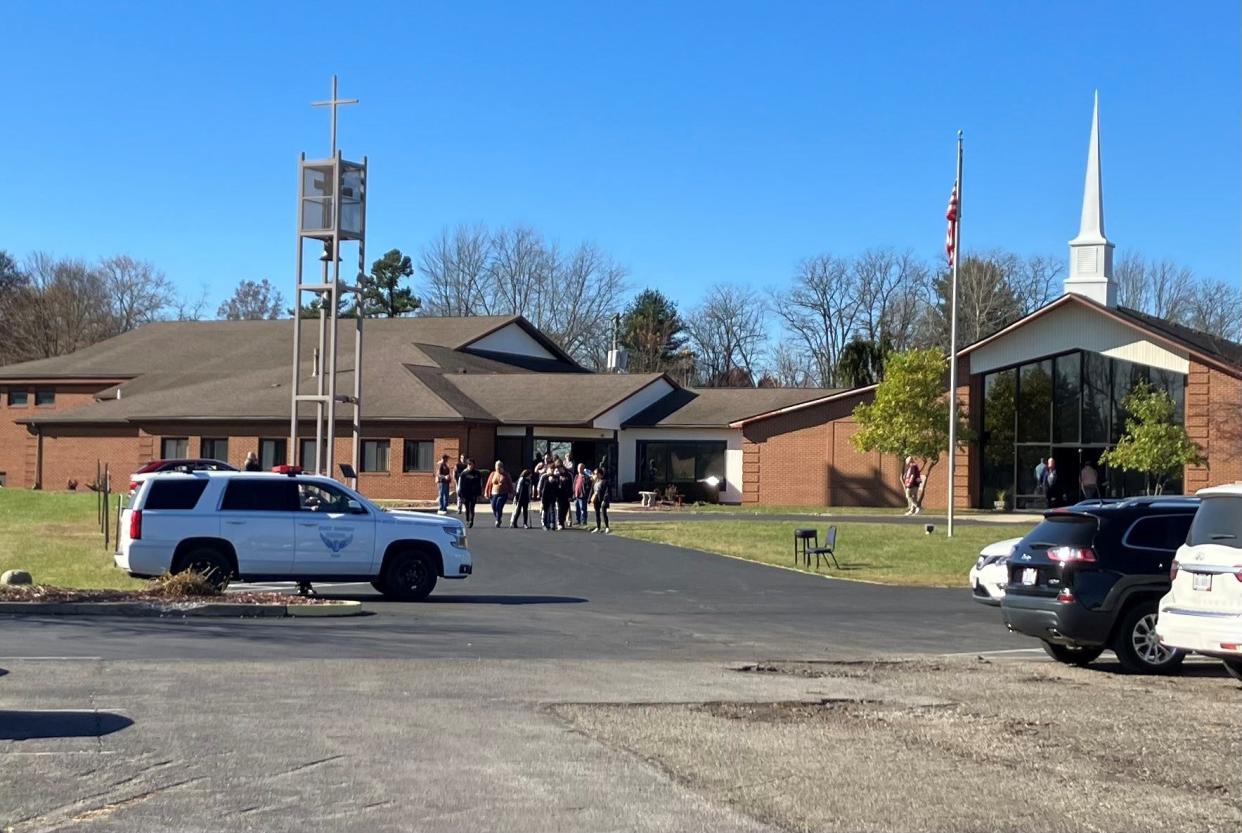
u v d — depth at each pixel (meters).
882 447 48.75
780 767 9.30
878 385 51.59
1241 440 46.28
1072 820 8.05
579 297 94.25
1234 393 46.78
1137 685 13.52
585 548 31.66
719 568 28.22
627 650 15.73
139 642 15.00
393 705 11.26
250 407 54.72
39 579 22.05
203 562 20.41
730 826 7.76
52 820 7.59
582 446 56.31
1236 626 12.45
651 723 10.78
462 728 10.38
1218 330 88.25
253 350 66.94
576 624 18.48
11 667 12.77
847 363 73.94
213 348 68.88
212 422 54.88
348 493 21.30
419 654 14.67
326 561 20.91
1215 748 10.14
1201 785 8.95
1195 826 7.96
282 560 20.72
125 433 57.84
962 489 51.25
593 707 11.45
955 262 35.44
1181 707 12.02
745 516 45.16
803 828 7.78
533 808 8.05
